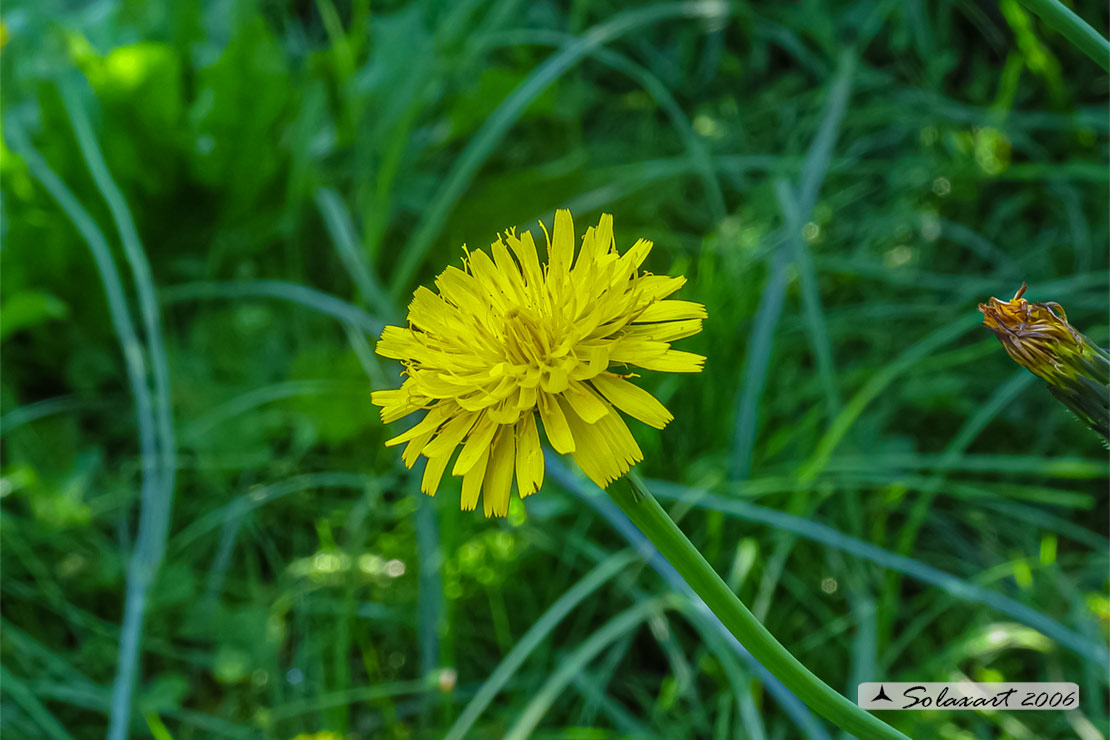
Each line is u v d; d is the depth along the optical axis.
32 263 0.43
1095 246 0.43
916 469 0.38
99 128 0.44
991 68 0.50
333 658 0.34
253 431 0.40
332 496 0.40
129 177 0.45
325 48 0.55
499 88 0.47
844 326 0.42
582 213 0.45
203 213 0.47
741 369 0.39
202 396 0.42
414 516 0.36
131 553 0.37
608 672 0.32
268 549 0.37
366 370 0.38
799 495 0.33
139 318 0.45
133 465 0.40
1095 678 0.30
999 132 0.45
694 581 0.21
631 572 0.34
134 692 0.30
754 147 0.50
